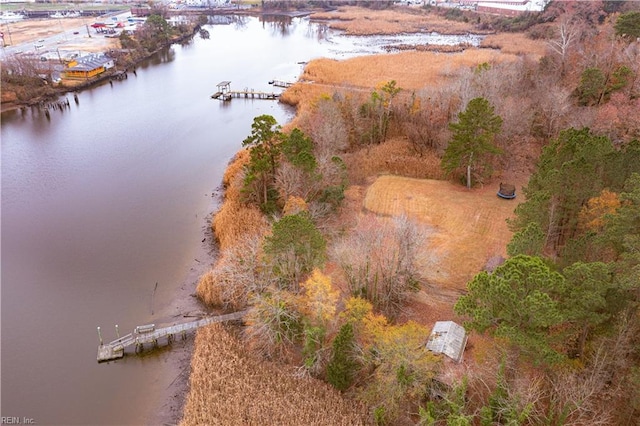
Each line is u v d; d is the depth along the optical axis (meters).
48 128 96.75
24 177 76.12
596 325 32.72
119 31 185.75
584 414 30.14
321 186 60.72
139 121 100.06
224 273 47.88
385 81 108.75
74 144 88.81
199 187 72.38
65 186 73.19
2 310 48.53
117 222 63.59
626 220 33.84
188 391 39.31
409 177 68.88
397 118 81.75
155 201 68.62
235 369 39.00
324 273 48.19
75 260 56.16
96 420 37.16
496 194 63.12
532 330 30.05
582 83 73.00
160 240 59.59
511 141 71.38
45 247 58.50
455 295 45.72
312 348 38.78
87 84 123.62
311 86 111.12
